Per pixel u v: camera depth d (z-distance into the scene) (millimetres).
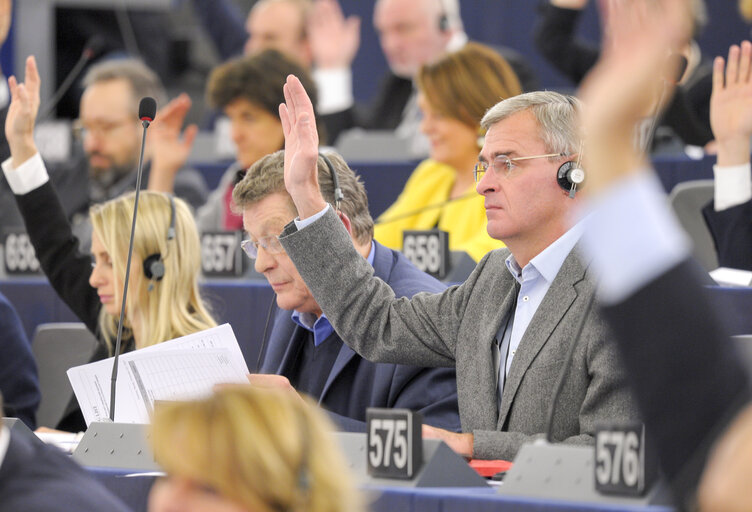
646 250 2727
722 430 2789
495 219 6246
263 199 7195
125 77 12867
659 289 2738
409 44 15422
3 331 8977
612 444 4301
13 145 8992
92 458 5699
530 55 17969
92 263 9117
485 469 5453
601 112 2643
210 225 12211
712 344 2783
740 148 9172
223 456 2801
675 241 2773
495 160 6273
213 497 2820
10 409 8844
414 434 4754
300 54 16141
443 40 15508
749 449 2266
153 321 8055
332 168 7203
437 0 15469
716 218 8945
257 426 2828
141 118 7098
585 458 4438
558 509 4223
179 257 8117
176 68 17797
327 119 15688
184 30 18641
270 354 7734
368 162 13055
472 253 9562
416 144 14039
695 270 2801
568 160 6188
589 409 5727
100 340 8898
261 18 16141
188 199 13211
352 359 7238
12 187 9062
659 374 2777
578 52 13867
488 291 6504
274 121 11453
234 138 11539
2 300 9078
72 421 8805
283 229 6637
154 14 17266
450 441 5863
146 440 5594
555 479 4453
